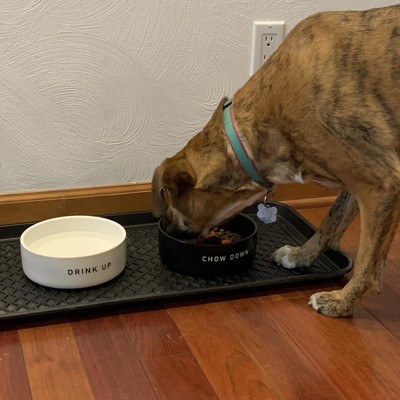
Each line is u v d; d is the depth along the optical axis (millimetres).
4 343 798
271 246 1069
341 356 793
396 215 816
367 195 818
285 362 778
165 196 895
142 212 1134
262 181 877
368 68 786
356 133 787
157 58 1095
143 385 730
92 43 1051
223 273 947
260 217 1061
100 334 824
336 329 849
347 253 1059
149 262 994
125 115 1110
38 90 1052
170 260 961
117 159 1132
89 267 889
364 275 845
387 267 1021
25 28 1011
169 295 886
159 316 868
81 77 1065
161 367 762
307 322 863
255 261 1009
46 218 1108
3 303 860
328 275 952
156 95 1115
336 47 796
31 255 890
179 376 748
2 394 711
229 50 1135
